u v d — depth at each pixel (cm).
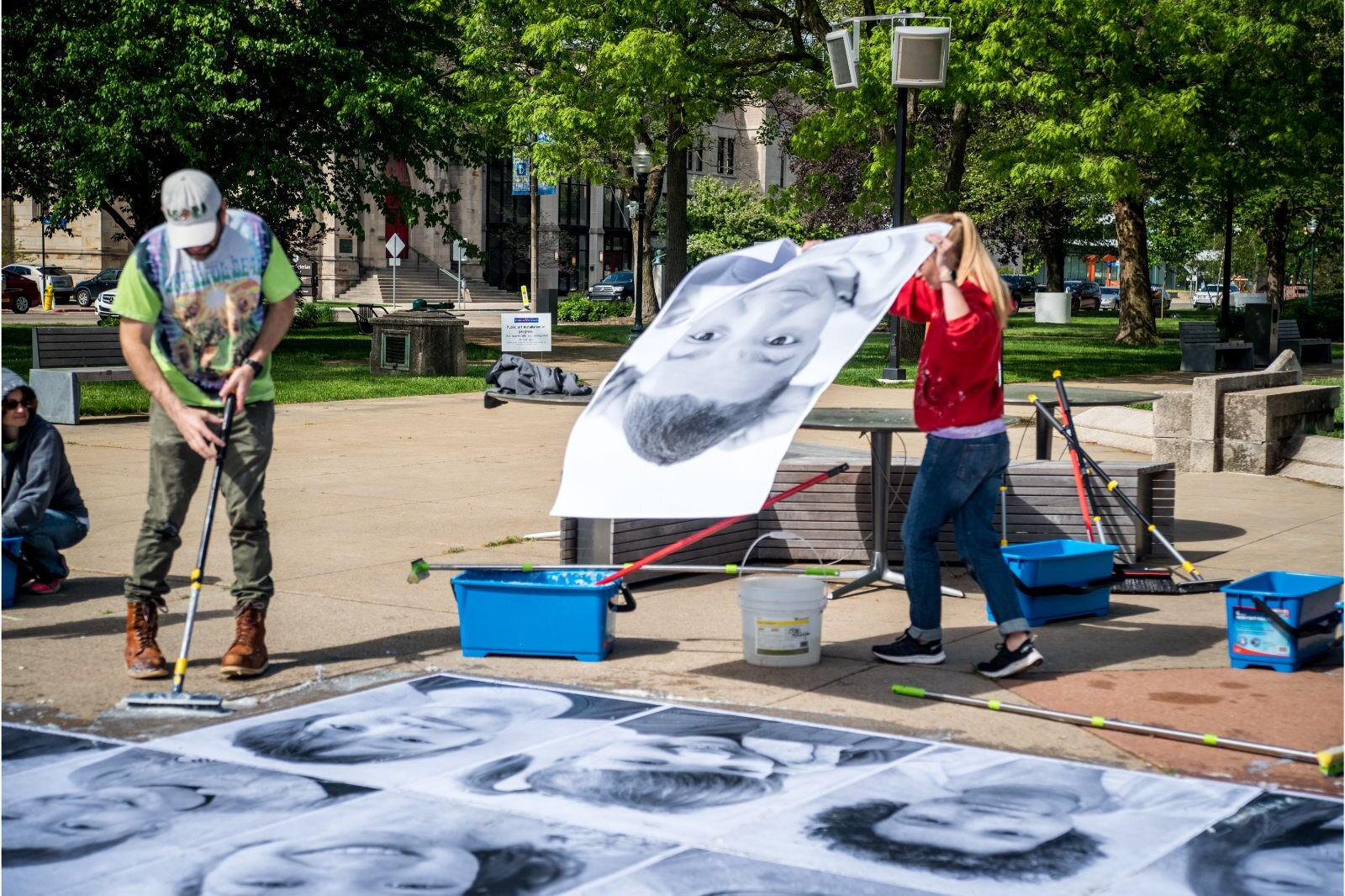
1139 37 2333
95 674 553
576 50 2505
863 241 557
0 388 671
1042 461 882
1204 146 2309
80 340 1627
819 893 346
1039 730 492
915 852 373
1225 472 1238
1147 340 3431
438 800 412
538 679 555
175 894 345
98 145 2255
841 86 1850
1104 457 1317
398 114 2556
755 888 348
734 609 695
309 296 6281
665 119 2762
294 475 1132
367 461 1222
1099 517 812
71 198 2473
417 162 2734
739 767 444
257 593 557
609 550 721
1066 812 406
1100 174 2177
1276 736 486
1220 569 797
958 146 2475
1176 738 479
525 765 445
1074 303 6372
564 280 7412
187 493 553
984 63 2175
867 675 567
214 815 399
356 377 2116
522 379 808
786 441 509
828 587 752
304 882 352
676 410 527
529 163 4194
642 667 577
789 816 400
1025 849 376
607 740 472
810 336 535
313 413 1630
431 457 1248
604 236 7656
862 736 480
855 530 812
